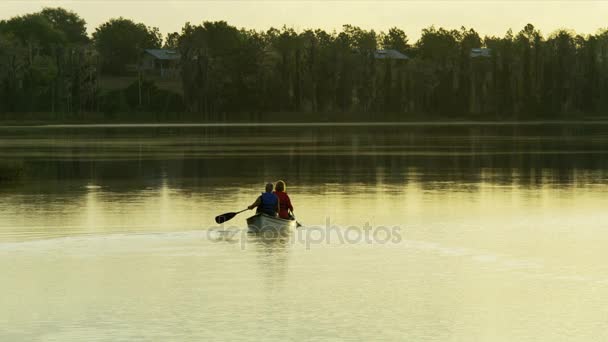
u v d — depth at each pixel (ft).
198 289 112.78
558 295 109.60
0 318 99.66
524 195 220.43
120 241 146.51
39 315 100.83
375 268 125.18
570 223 169.48
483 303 105.81
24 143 504.43
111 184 254.27
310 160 354.54
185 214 183.93
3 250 138.21
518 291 111.45
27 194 226.17
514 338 91.97
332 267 125.80
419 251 138.31
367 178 271.69
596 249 140.15
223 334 93.40
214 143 501.97
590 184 250.98
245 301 106.73
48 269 124.47
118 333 93.81
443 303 105.91
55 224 168.45
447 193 225.56
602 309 102.94
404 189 236.63
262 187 243.60
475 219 175.22
